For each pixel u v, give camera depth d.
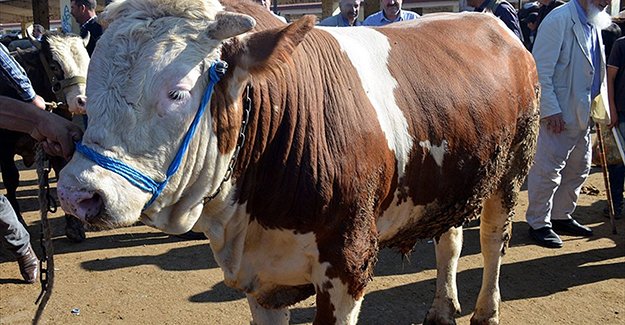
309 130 2.43
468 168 3.11
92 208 1.92
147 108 1.97
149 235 5.71
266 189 2.44
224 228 2.48
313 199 2.42
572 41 5.05
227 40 2.13
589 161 5.43
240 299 4.33
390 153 2.69
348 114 2.54
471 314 4.14
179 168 2.07
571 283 4.57
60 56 5.50
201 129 2.10
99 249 5.34
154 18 2.02
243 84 2.21
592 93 5.22
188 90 2.01
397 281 4.61
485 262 3.82
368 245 2.63
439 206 3.08
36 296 4.42
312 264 2.59
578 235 5.58
